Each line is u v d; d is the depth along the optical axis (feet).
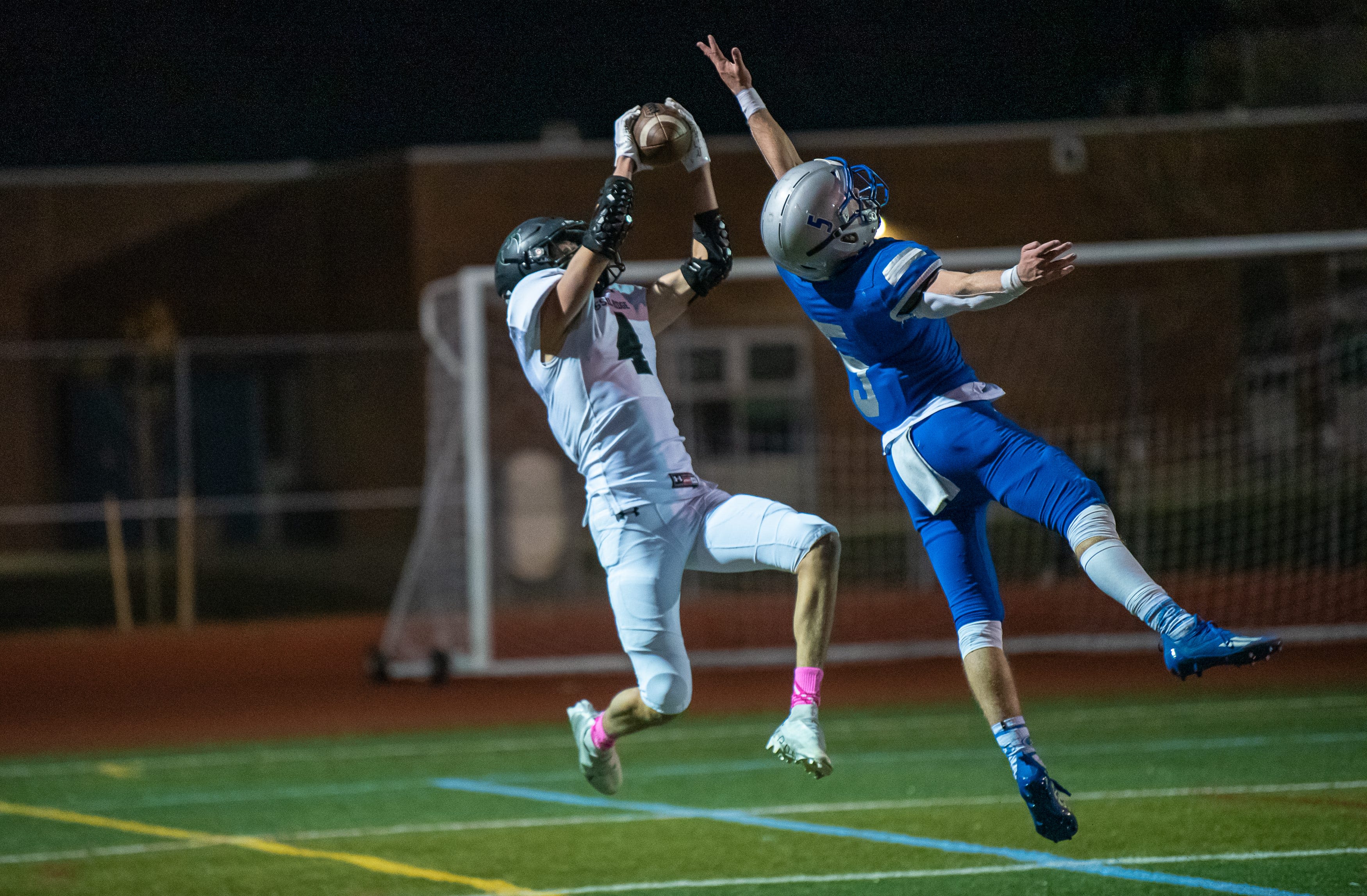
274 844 63.05
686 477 48.39
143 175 271.28
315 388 255.09
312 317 257.55
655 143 47.73
